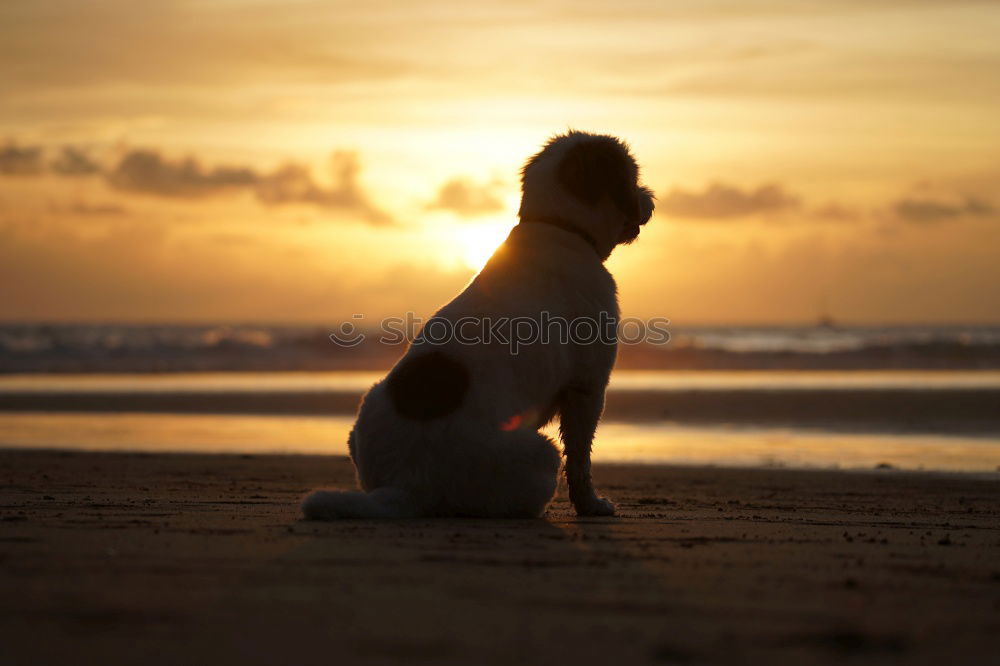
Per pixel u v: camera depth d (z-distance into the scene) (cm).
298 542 486
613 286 624
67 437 1591
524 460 562
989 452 1416
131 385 2833
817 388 2588
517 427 576
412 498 568
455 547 480
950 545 531
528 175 639
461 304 591
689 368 3850
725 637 326
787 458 1344
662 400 2248
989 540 560
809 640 324
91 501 699
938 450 1439
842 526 625
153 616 340
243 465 1184
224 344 4500
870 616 357
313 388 2722
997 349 4491
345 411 2105
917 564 463
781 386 2700
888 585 412
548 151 642
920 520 681
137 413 2045
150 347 4353
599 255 638
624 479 1087
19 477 983
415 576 411
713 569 439
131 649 302
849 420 1892
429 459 565
